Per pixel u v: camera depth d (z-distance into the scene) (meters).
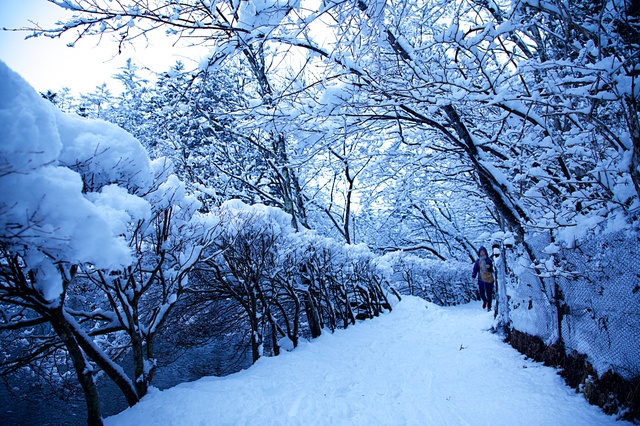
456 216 16.62
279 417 2.99
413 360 5.04
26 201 1.85
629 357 2.90
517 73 3.79
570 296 3.80
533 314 4.88
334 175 13.98
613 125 4.26
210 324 7.46
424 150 7.62
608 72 2.94
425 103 5.04
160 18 4.12
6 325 3.25
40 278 2.33
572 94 3.40
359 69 4.96
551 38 4.63
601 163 3.51
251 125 5.93
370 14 4.10
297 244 6.36
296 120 5.65
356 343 6.34
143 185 3.12
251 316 5.33
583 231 3.33
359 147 8.20
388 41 4.81
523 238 4.89
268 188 13.86
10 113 1.74
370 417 3.09
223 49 4.68
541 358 4.29
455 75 5.60
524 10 4.46
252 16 3.94
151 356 3.74
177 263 4.39
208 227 4.48
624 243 2.89
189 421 2.81
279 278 6.31
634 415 2.65
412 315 9.63
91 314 3.71
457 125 5.05
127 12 3.91
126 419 2.88
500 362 4.50
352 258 9.13
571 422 2.71
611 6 3.41
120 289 3.60
